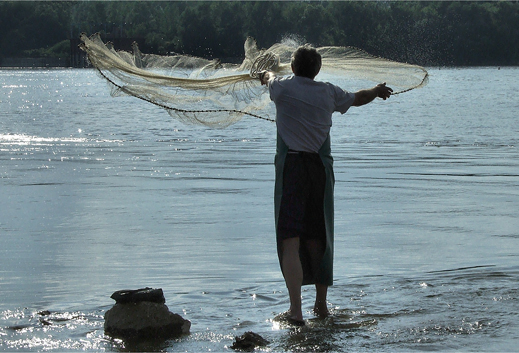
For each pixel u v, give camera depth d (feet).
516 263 27.78
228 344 19.25
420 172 53.72
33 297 23.44
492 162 59.62
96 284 24.98
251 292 24.14
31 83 330.54
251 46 25.05
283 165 21.54
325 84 21.84
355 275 26.23
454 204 40.65
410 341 19.38
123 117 118.52
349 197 42.98
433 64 577.84
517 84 267.39
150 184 48.11
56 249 30.14
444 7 596.70
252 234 33.14
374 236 32.55
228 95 24.41
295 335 19.95
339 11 560.20
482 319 21.18
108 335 19.84
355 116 118.32
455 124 101.24
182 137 83.41
